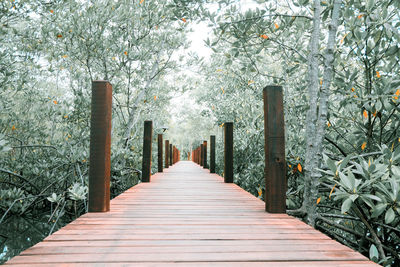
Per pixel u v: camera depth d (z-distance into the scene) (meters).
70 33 5.35
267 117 2.53
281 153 2.50
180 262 1.36
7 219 4.86
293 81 4.96
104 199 2.46
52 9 5.14
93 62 6.11
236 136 6.68
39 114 6.51
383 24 2.58
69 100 6.38
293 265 1.33
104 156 2.44
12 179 5.91
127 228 1.96
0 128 5.89
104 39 5.72
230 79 7.62
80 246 1.57
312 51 2.76
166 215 2.39
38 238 4.54
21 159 6.12
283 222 2.16
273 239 1.73
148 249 1.54
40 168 5.64
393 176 2.01
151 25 6.13
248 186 5.52
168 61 7.06
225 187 4.44
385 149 2.17
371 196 1.89
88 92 5.87
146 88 6.80
